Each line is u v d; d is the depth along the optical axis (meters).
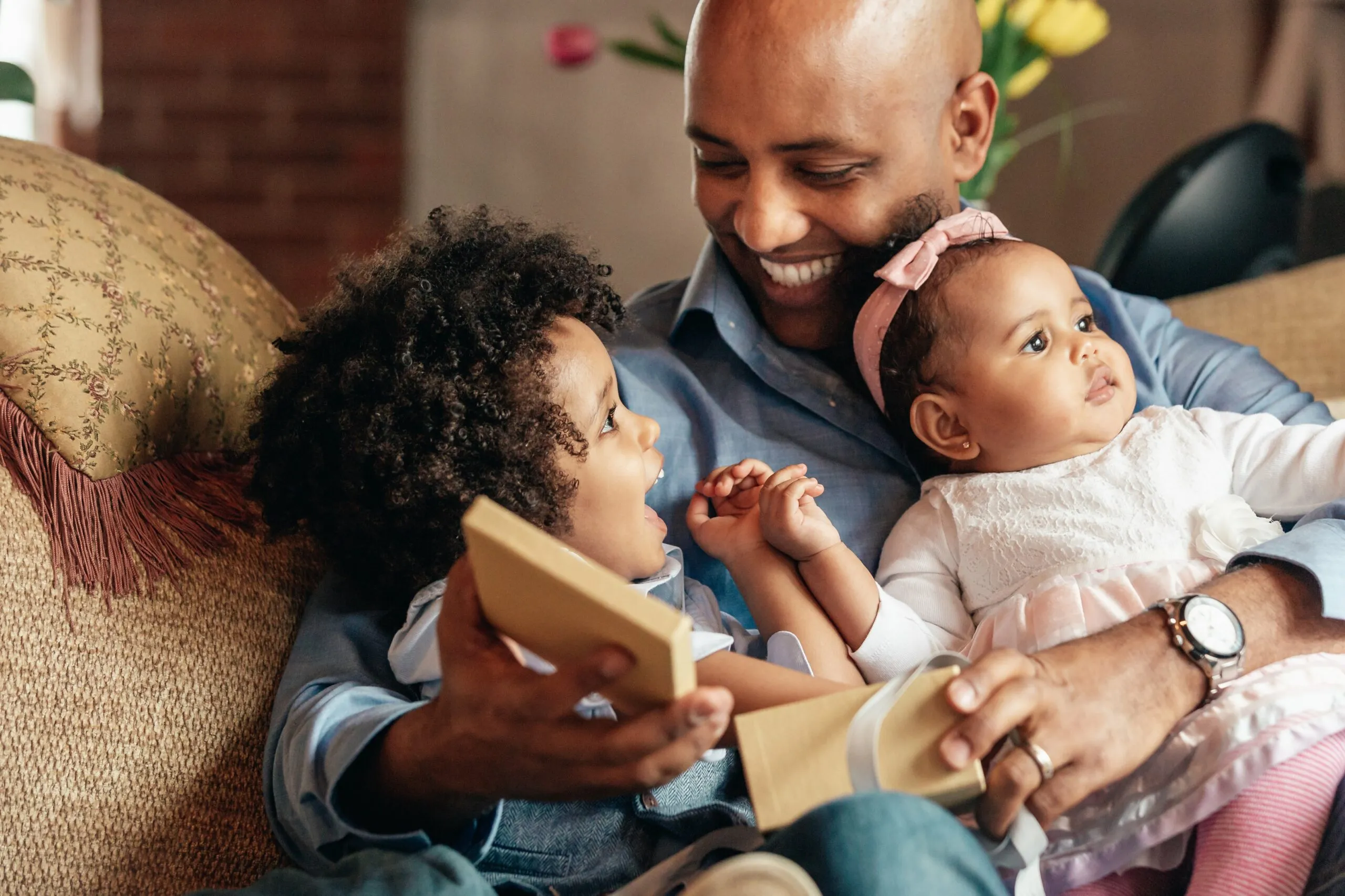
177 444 1.05
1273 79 3.14
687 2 3.41
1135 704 0.81
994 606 1.05
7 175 1.02
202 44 3.27
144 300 1.04
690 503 1.14
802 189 1.13
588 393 0.93
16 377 0.93
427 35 3.38
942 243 1.12
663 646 0.59
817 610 1.02
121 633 0.91
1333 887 0.76
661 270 3.46
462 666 0.70
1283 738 0.80
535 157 3.42
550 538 0.61
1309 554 0.90
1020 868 0.78
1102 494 1.03
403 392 0.88
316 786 0.81
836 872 0.66
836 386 1.21
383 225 3.33
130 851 0.87
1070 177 3.41
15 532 0.89
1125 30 3.36
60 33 3.12
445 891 0.71
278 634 1.01
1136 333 1.29
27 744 0.85
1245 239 1.97
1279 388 1.29
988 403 1.07
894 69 1.09
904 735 0.73
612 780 0.69
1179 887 0.86
